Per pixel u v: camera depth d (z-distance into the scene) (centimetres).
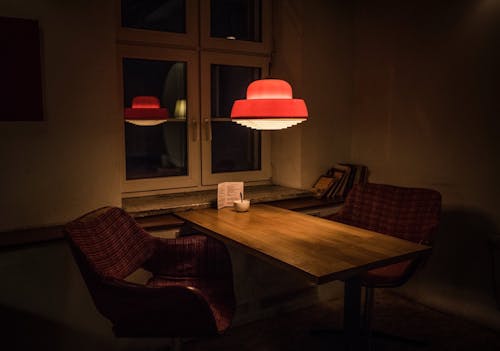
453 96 299
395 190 282
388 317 310
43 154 236
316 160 350
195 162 328
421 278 329
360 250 203
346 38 356
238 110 216
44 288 230
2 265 218
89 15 242
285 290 317
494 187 283
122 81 295
